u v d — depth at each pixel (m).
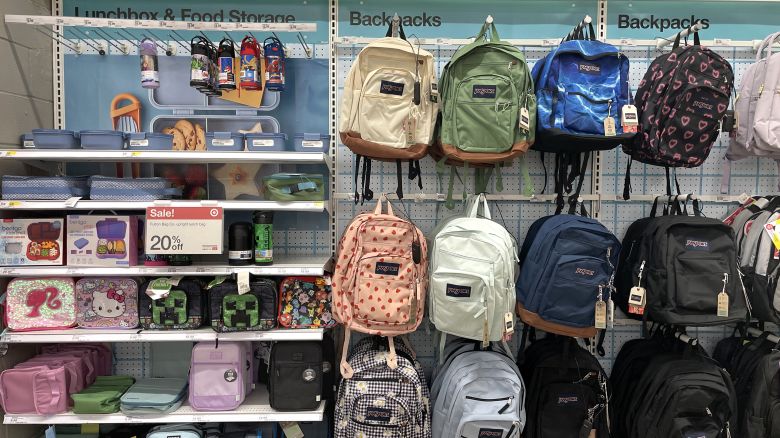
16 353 1.99
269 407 1.96
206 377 1.92
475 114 1.90
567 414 1.98
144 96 2.20
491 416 1.79
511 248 1.88
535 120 1.93
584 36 2.24
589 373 1.99
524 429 2.03
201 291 1.93
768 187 2.34
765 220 2.04
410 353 2.03
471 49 1.90
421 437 1.85
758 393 1.95
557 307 1.85
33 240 1.87
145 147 1.84
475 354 1.99
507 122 1.90
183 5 2.21
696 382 1.88
